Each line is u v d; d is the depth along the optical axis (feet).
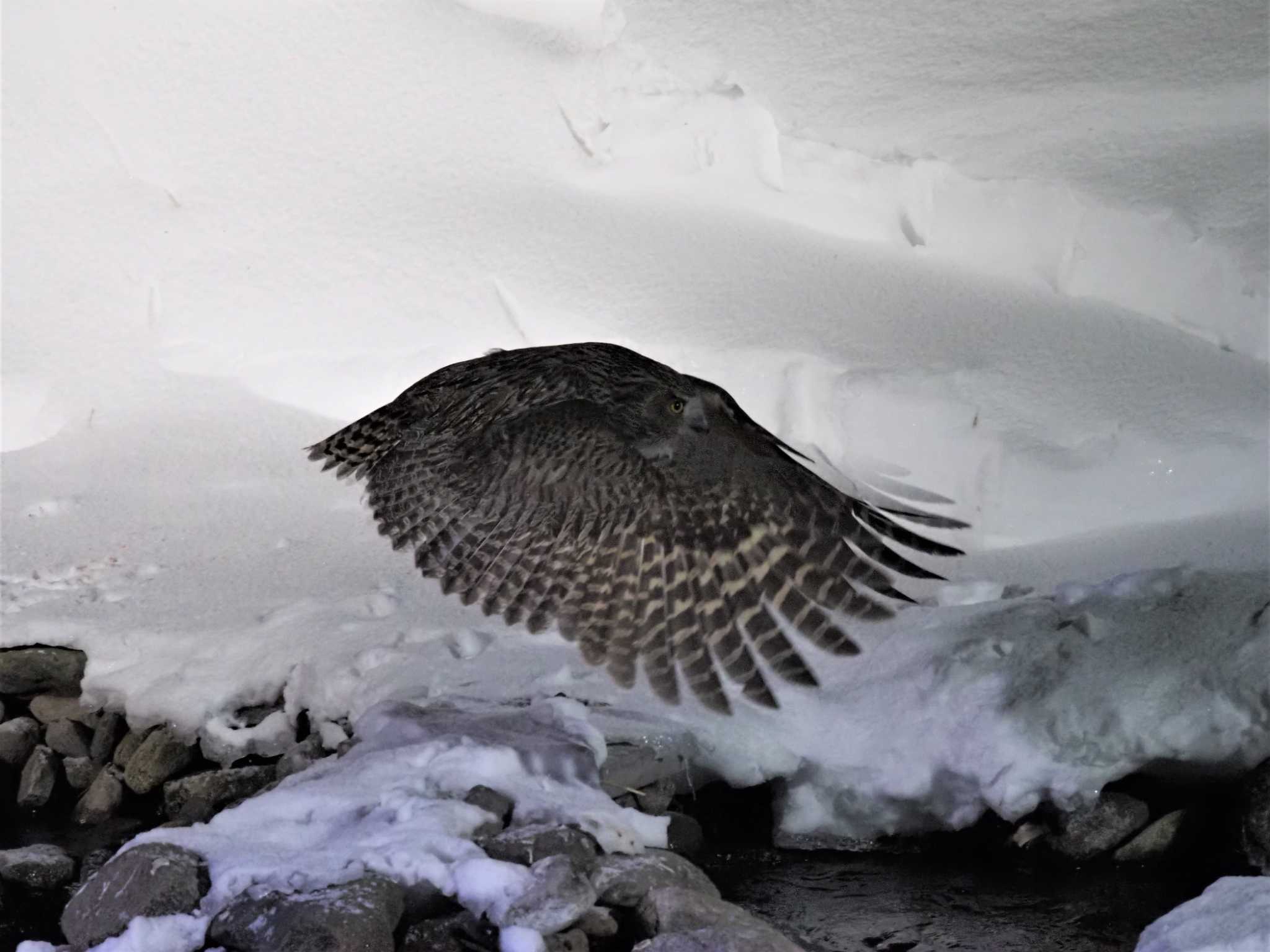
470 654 20.17
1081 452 22.82
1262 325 24.79
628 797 18.06
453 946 14.87
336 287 27.76
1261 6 27.04
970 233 26.53
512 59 29.14
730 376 24.61
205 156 29.43
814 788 18.38
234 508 24.58
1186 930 14.70
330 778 17.35
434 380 13.14
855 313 25.27
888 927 16.69
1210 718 17.33
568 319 26.13
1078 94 26.73
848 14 28.07
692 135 27.91
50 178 29.76
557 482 12.32
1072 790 17.52
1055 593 19.85
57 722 20.24
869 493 23.18
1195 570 19.58
